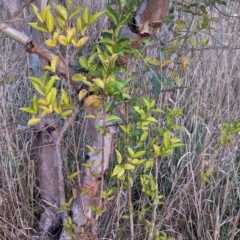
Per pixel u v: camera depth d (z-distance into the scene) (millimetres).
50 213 1448
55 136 1322
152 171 1568
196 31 1365
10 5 1261
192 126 1711
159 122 1430
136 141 1204
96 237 1271
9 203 1484
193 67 1788
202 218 1518
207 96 1758
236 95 1883
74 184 1476
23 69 1720
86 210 1232
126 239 1418
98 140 1172
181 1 1355
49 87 928
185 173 1606
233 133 1290
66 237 1298
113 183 1380
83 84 1104
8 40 1738
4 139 1507
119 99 985
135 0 1087
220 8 1933
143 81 1416
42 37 1238
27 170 1523
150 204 1356
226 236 1521
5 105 1538
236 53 1877
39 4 1163
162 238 1337
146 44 1276
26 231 1462
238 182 1554
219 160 1600
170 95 1676
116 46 952
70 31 893
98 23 1747
